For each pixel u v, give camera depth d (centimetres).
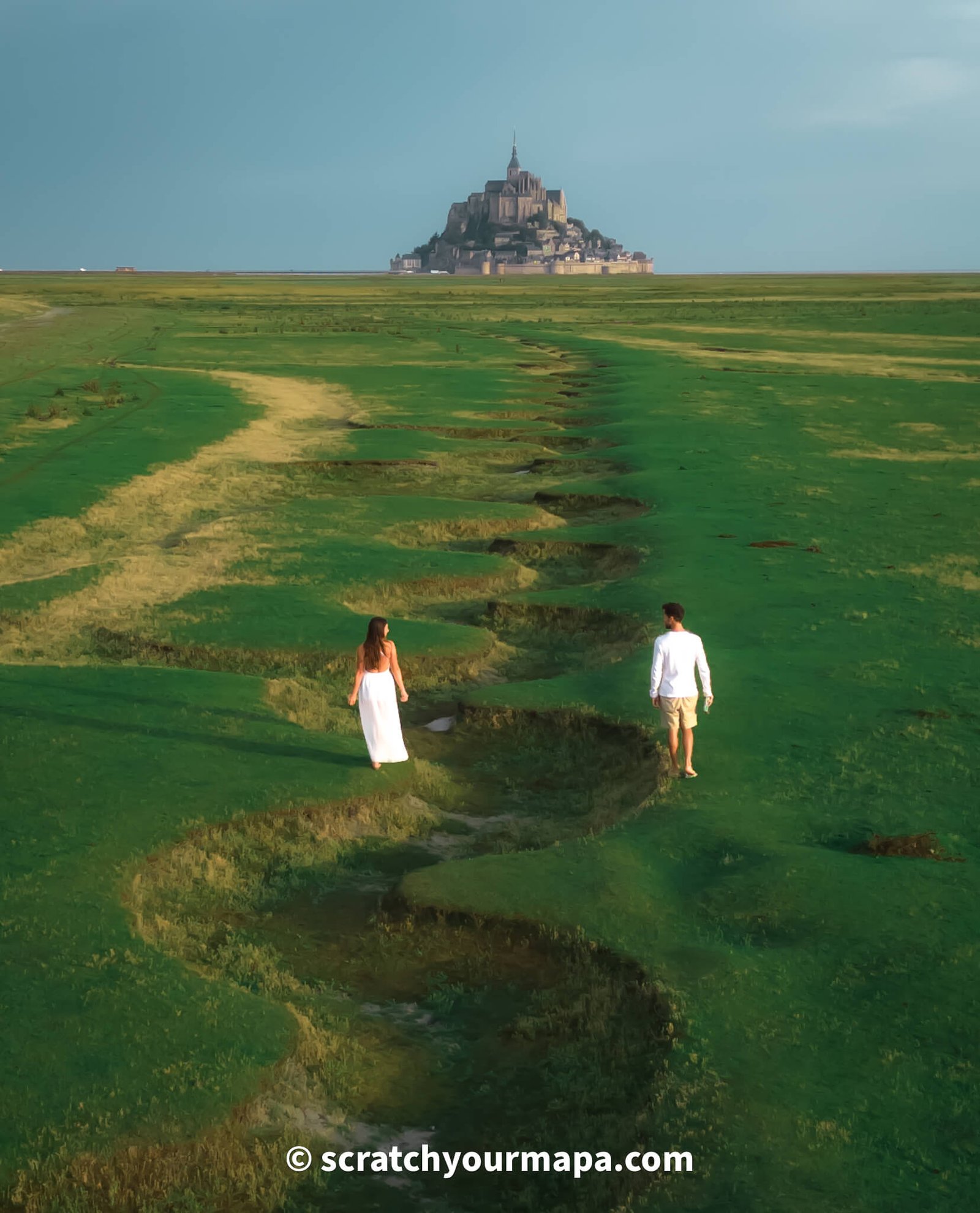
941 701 1477
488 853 1175
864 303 14562
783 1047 779
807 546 2456
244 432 4097
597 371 6328
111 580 2192
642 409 4728
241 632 1847
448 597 2212
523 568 2388
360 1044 838
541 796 1334
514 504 3002
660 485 3186
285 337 8412
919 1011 812
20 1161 662
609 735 1452
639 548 2469
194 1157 688
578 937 942
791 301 15550
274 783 1235
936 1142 683
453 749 1469
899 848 1067
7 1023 790
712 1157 679
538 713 1507
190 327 9350
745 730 1396
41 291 16488
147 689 1540
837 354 7475
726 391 5338
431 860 1162
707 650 1733
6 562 2408
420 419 4522
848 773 1257
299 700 1555
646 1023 834
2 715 1418
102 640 1842
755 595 2053
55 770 1248
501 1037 852
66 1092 721
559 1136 737
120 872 1033
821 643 1755
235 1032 796
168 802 1177
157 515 2920
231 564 2344
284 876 1106
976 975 854
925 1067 750
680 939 934
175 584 2202
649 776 1308
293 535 2636
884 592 2061
